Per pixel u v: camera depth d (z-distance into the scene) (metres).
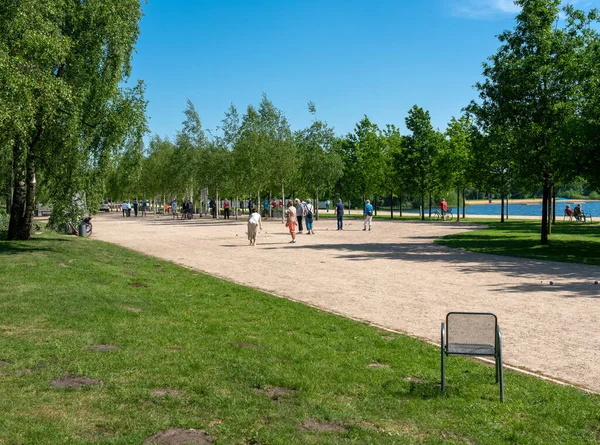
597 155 20.16
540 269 16.66
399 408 5.50
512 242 26.17
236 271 16.53
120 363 6.51
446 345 6.19
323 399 5.68
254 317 9.88
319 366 6.88
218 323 9.30
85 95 20.22
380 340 8.33
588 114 20.61
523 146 24.30
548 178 24.30
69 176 20.89
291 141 52.22
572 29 24.92
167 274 15.56
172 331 8.45
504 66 24.75
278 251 22.66
